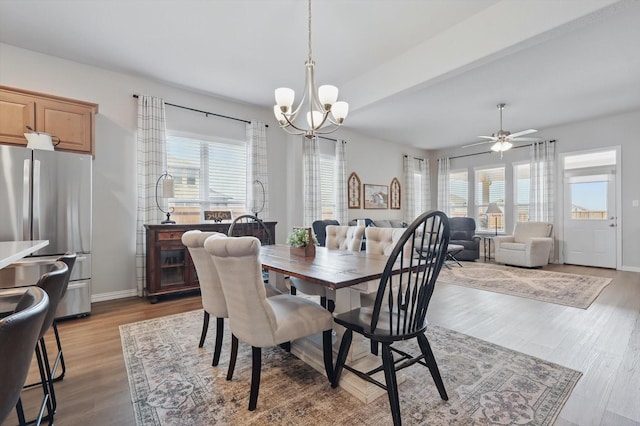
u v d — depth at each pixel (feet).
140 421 5.13
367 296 7.50
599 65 11.89
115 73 12.68
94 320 9.91
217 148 15.43
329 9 8.87
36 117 10.10
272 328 5.32
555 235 20.67
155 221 12.99
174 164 14.12
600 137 18.80
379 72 12.27
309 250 8.03
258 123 16.39
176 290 12.25
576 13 7.34
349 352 6.33
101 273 12.39
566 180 20.26
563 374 6.47
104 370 6.77
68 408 5.47
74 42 10.56
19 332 1.85
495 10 8.73
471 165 25.57
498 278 15.70
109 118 12.55
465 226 22.70
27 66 11.03
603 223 18.86
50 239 9.68
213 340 8.35
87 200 10.39
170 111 13.99
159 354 7.52
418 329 5.18
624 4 6.86
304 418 5.17
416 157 26.96
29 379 6.46
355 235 10.22
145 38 10.32
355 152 22.21
